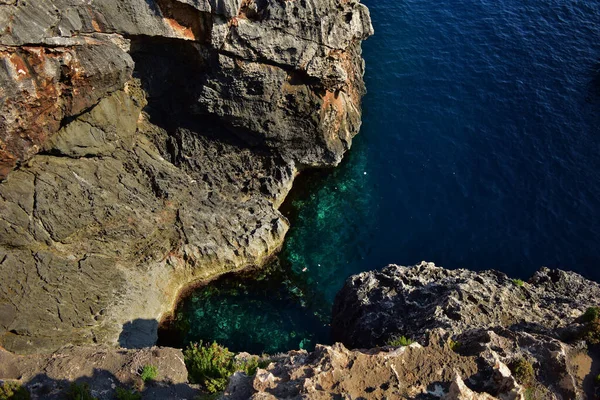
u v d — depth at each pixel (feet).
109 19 94.94
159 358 78.28
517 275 113.60
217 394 71.05
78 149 102.94
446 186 130.62
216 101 114.01
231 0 97.66
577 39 166.09
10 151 90.74
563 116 144.15
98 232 105.81
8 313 93.20
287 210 128.06
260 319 109.50
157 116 119.65
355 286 100.99
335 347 65.05
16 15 83.97
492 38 166.50
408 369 61.57
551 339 69.56
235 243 115.85
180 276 112.57
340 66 122.42
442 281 95.81
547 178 130.62
